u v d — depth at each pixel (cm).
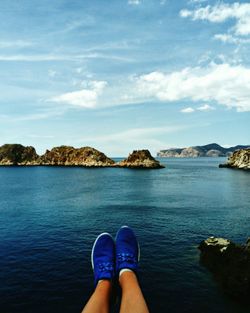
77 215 4216
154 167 17788
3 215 4256
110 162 19488
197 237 3005
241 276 1766
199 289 1836
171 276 2022
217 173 13312
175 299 1720
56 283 1888
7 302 1661
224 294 1773
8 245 2714
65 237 3006
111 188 7906
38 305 1631
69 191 7388
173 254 2459
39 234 3131
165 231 3244
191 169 16700
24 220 3891
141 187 8062
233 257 1947
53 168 18512
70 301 1673
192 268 2153
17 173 14575
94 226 3516
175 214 4244
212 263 2133
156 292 1802
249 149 17100
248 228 3403
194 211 4491
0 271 2081
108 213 4353
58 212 4478
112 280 565
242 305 1658
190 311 1598
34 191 7481
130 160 18738
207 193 6750
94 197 6222
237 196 6234
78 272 2059
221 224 3597
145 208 4784
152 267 2177
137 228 3394
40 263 2234
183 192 6956
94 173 14000
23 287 1834
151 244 2750
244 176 11544
